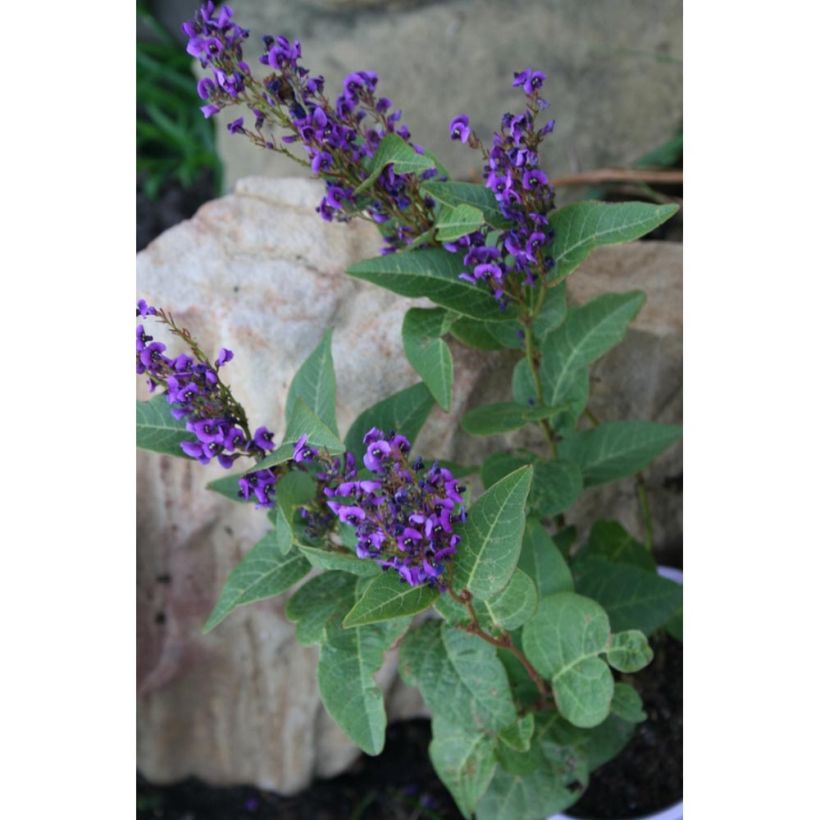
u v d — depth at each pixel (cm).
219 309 83
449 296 66
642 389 89
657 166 107
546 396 77
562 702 71
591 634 70
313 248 85
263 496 65
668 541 95
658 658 89
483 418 71
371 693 66
